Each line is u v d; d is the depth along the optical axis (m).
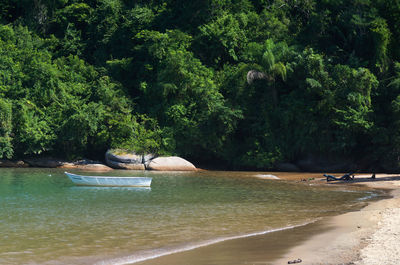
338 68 43.22
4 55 48.25
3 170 38.25
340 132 42.25
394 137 40.56
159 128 45.84
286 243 12.41
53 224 15.71
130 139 44.09
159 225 15.55
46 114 45.22
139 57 52.81
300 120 43.62
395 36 46.22
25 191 24.81
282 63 44.94
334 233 13.35
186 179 33.09
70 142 44.16
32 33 57.34
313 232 13.82
